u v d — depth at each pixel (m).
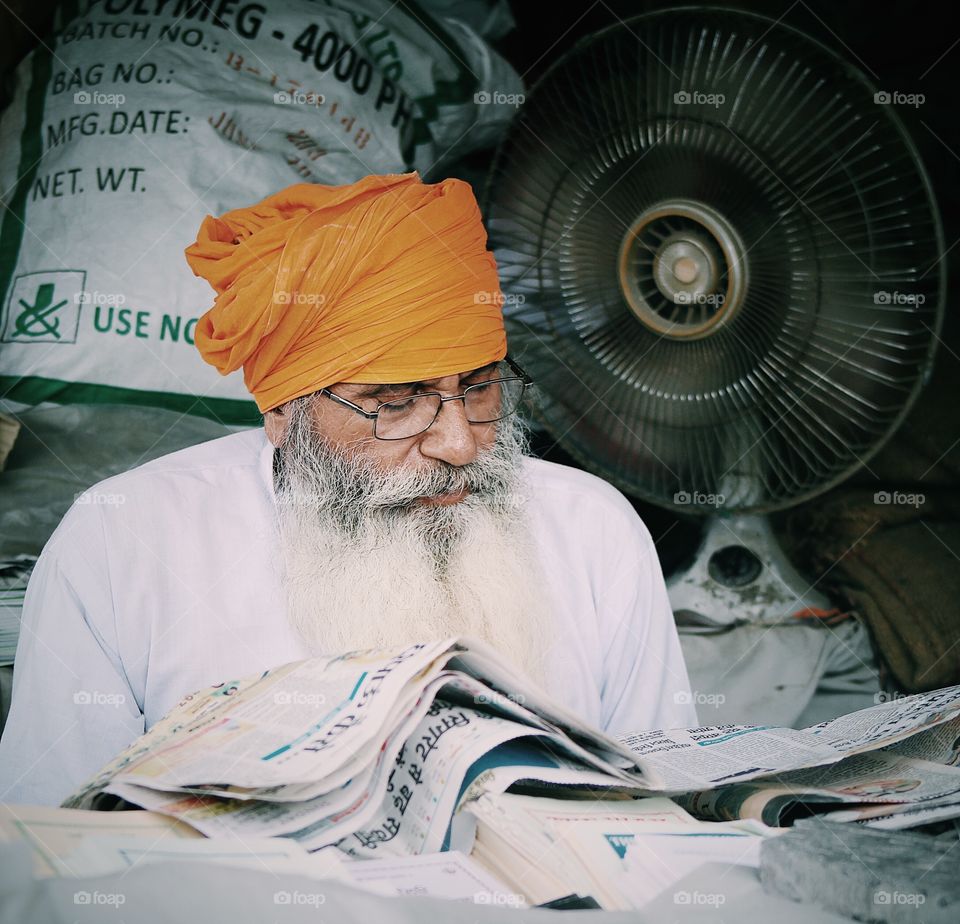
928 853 0.79
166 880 0.71
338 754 0.84
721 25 1.78
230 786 0.84
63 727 1.38
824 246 1.85
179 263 2.04
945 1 2.53
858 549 2.46
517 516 1.47
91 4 2.19
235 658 1.45
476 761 0.93
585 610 1.59
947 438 2.52
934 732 1.07
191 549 1.48
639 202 1.90
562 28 2.47
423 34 2.24
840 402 1.92
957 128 2.61
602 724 1.62
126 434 2.03
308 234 1.37
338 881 0.73
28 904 0.68
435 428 1.37
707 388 1.96
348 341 1.35
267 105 2.10
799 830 0.82
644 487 2.02
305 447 1.41
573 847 0.82
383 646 1.36
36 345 2.04
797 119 1.81
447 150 2.30
